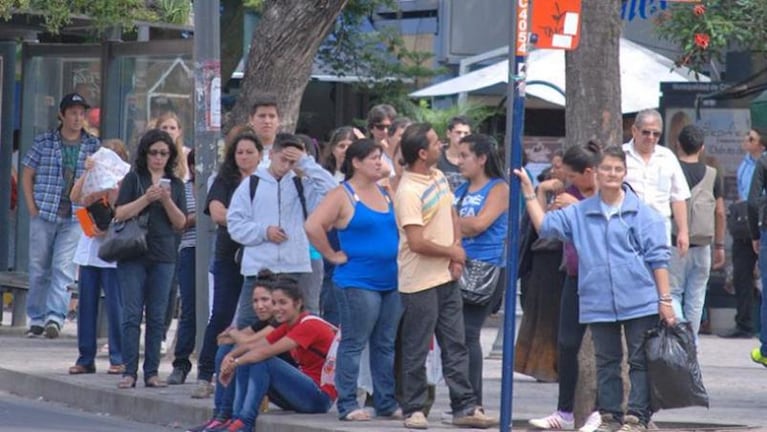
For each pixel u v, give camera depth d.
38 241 38.06
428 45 60.19
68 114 37.66
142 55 37.66
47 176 37.84
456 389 24.62
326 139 61.78
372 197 24.92
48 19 37.59
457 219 24.62
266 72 32.72
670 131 43.72
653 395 23.42
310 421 25.27
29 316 38.69
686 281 34.28
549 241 28.75
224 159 27.55
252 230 25.97
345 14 54.91
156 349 29.62
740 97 43.22
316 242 24.67
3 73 41.06
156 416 27.92
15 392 31.92
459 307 24.62
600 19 24.91
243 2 54.25
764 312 34.09
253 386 25.27
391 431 24.12
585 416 25.06
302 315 25.75
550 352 29.30
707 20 44.56
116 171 31.39
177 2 40.12
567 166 25.09
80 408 29.80
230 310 27.53
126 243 28.77
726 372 34.09
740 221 41.44
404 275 24.39
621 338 23.92
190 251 29.77
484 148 25.14
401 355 25.64
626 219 23.52
